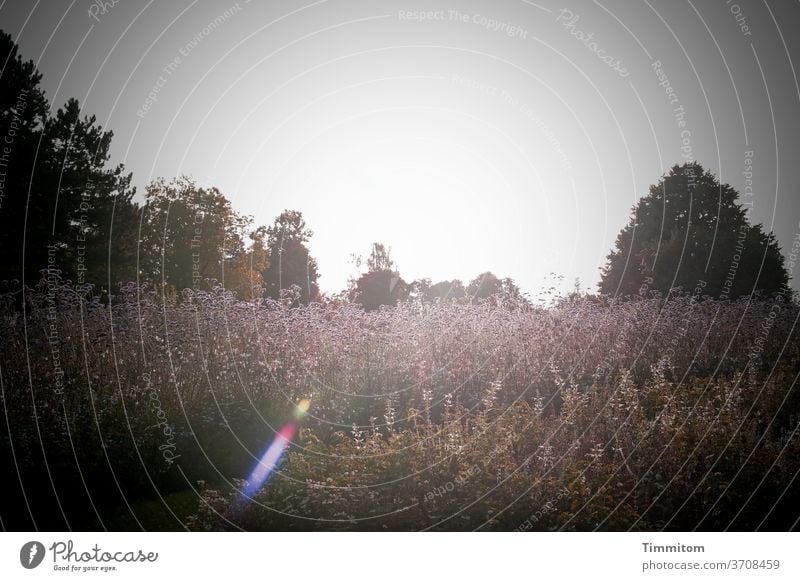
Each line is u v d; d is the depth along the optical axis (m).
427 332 10.27
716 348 9.88
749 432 5.66
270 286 35.34
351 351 9.09
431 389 8.44
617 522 4.64
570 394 7.23
